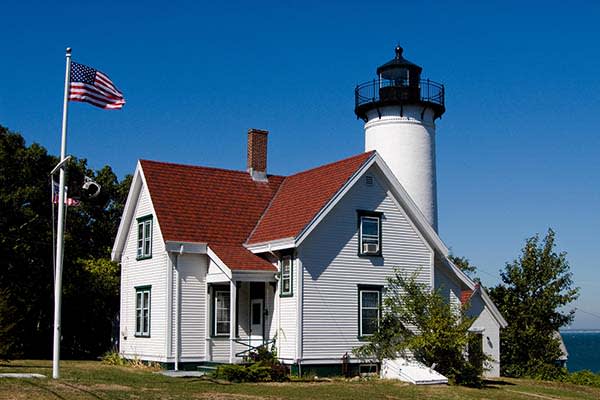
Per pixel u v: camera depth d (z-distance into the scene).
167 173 33.94
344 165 32.59
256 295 31.70
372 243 31.53
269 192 35.75
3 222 41.84
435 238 33.09
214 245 31.59
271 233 31.50
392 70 39.81
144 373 27.81
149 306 32.41
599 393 31.06
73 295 43.06
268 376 27.20
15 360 35.03
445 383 28.70
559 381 36.50
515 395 26.94
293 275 29.58
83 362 34.84
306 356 29.06
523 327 39.81
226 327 31.77
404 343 29.89
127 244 35.09
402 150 39.16
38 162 44.94
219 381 26.00
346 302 30.41
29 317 42.56
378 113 39.91
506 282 41.12
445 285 34.56
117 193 56.31
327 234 30.31
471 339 30.38
